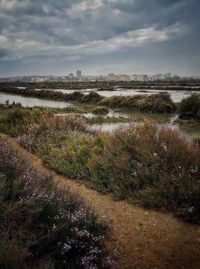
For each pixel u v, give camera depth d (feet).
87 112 105.09
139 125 26.05
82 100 155.12
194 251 12.51
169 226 14.75
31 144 31.83
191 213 15.48
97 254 11.59
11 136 40.11
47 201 13.42
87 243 11.91
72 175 22.76
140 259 11.94
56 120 39.50
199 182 17.11
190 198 16.35
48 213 12.91
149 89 274.16
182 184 17.02
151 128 24.21
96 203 17.79
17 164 17.04
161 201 17.10
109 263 11.14
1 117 50.31
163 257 12.10
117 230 14.32
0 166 16.17
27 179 14.97
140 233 14.06
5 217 11.50
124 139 23.49
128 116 92.07
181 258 12.02
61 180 22.18
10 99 182.70
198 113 82.99
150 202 17.10
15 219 11.75
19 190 13.50
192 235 13.87
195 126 67.46
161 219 15.56
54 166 24.63
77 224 12.84
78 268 10.61
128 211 16.65
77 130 37.01
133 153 22.21
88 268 10.55
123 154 21.80
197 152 19.88
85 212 14.30
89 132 38.60
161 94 120.06
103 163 22.00
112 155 22.59
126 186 19.33
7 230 10.82
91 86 366.63
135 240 13.41
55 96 186.50
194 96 92.89
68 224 12.26
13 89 274.16
